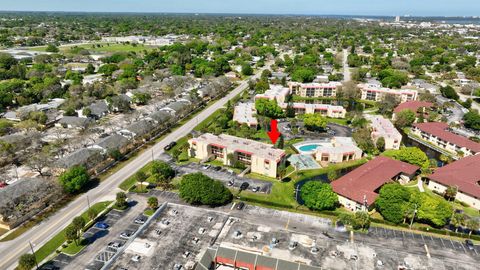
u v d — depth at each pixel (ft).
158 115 560.20
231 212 339.57
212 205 351.05
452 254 281.74
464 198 366.22
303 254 272.72
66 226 314.96
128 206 346.13
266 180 406.21
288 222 325.21
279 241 286.66
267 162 410.52
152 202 331.77
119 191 374.84
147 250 274.57
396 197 326.44
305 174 424.46
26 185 341.00
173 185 384.68
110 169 421.59
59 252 281.33
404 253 279.08
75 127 546.67
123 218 326.03
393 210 320.29
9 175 397.80
